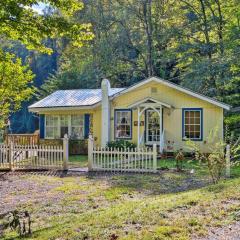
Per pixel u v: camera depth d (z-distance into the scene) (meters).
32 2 9.64
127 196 11.58
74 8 10.53
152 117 25.02
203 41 35.56
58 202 10.98
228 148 15.45
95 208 10.11
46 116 28.39
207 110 23.78
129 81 44.31
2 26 9.85
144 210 7.99
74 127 27.64
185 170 17.08
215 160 13.56
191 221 6.93
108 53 40.00
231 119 25.94
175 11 38.53
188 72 31.17
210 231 6.38
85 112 27.16
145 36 40.75
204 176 15.25
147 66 40.69
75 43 11.06
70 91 30.53
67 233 6.78
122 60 41.56
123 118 25.72
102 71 41.09
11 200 11.47
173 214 7.55
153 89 24.92
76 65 42.88
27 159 18.34
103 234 6.45
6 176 16.33
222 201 8.50
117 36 40.78
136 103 24.66
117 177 15.44
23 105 62.16
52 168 17.98
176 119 24.38
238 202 8.37
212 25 34.16
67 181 14.67
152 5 39.41
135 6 39.34
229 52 29.67
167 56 35.78
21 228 7.99
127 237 6.13
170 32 36.50
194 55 33.62
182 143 24.12
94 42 40.69
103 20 40.47
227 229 6.49
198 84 29.48
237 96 29.50
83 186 13.44
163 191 12.25
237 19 32.69
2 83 16.50
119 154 17.22
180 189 12.52
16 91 17.38
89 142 17.56
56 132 28.09
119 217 7.52
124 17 40.31
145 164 16.98
